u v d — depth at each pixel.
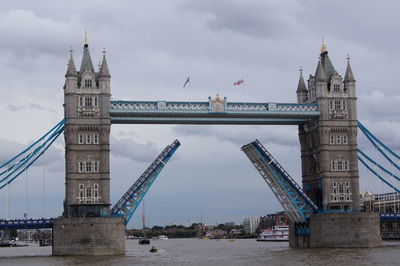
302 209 121.19
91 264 86.94
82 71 112.50
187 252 133.50
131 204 110.56
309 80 128.50
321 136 121.62
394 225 199.00
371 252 102.81
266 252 116.31
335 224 116.38
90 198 108.50
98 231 103.44
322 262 86.00
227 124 121.06
